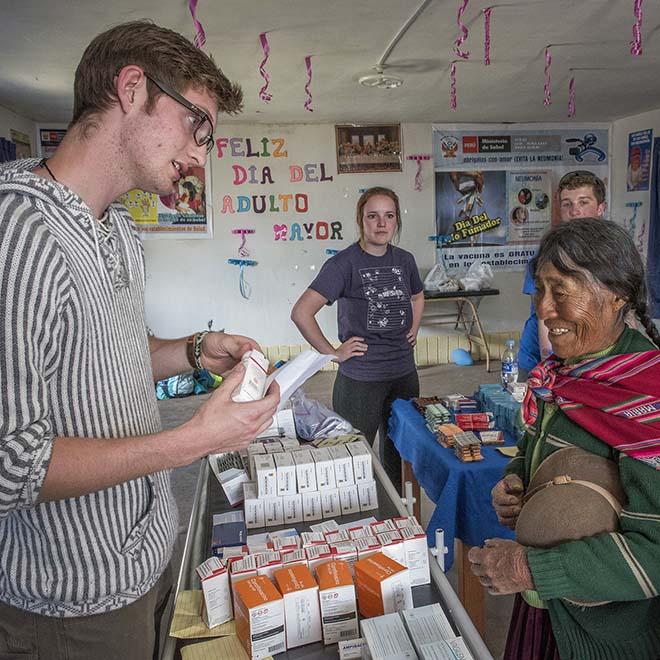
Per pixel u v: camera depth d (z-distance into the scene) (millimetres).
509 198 6812
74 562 1000
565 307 1041
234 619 1148
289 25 3354
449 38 3656
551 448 1118
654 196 6289
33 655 1044
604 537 949
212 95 1043
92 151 988
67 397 937
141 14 3131
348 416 2916
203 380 6047
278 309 6555
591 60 4246
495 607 2430
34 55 3752
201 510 1642
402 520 1330
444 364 6875
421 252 6711
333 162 6406
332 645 1093
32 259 835
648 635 1028
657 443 935
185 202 6246
